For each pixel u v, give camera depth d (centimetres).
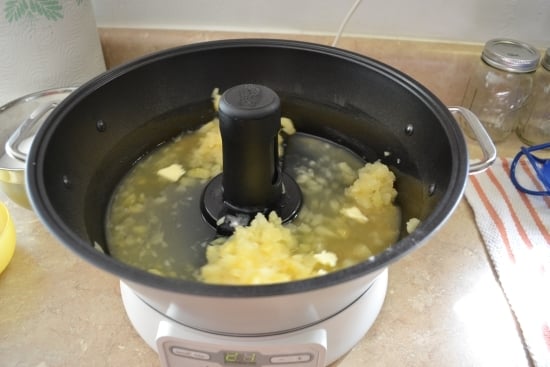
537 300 56
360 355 51
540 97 79
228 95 48
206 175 64
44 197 39
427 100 52
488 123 80
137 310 49
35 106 69
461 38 82
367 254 54
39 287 57
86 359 50
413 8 79
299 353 44
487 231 64
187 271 53
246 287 32
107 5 81
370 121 61
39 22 65
